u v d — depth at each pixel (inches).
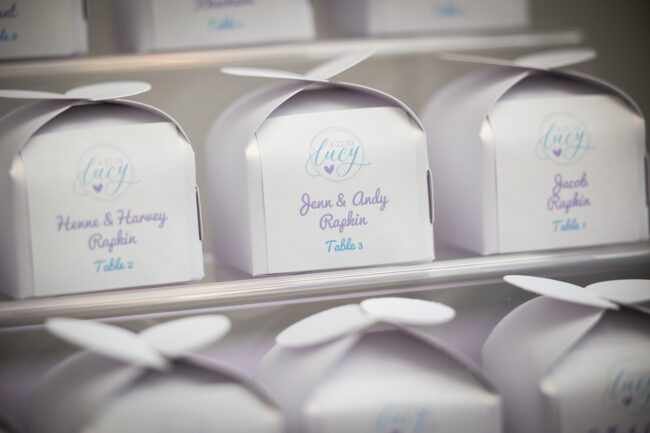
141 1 34.5
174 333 26.1
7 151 28.0
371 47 37.3
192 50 35.2
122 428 23.6
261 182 29.3
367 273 30.8
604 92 32.7
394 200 30.5
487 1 39.2
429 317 26.6
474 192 32.0
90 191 28.3
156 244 29.2
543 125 31.6
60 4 33.3
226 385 25.1
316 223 29.9
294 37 36.4
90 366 26.2
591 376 26.8
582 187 32.1
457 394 26.0
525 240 31.8
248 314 38.5
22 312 28.1
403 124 30.7
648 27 48.6
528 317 30.6
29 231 27.8
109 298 29.1
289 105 30.9
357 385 26.0
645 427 27.1
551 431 26.7
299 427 25.4
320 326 28.2
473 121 31.8
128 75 42.2
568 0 47.6
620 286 30.3
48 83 41.0
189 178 29.5
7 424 26.1
